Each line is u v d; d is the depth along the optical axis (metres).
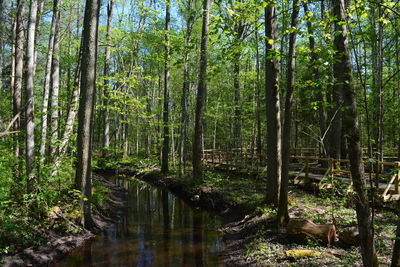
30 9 8.83
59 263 7.48
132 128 31.02
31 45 8.80
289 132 7.83
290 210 9.18
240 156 20.58
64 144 10.22
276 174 9.58
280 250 6.96
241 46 6.54
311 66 5.82
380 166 11.71
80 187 9.65
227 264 7.27
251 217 9.54
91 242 9.02
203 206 13.15
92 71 9.84
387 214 8.60
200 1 17.89
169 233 9.98
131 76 14.86
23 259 7.05
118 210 12.88
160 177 19.62
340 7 4.05
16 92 10.32
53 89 11.65
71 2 12.02
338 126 14.16
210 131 31.97
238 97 21.20
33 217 8.33
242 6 5.92
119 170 24.91
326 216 8.42
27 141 8.59
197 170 15.66
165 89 19.33
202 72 13.38
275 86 9.35
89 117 9.85
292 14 7.18
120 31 16.55
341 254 6.26
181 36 16.05
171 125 19.20
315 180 12.45
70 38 17.30
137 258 7.88
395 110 13.26
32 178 8.56
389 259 5.59
